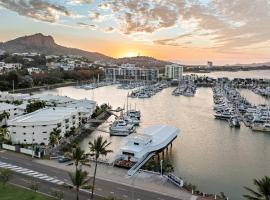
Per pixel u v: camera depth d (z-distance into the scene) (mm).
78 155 85125
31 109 190750
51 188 89000
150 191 90312
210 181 114062
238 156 146625
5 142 135000
